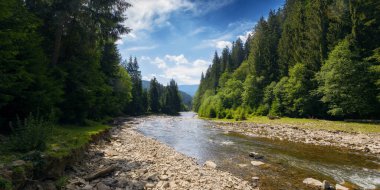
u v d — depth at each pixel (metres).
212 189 9.62
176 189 9.23
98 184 8.70
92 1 19.38
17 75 11.52
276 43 67.56
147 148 17.52
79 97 20.66
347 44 36.31
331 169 14.09
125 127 34.28
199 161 15.80
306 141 23.77
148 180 9.99
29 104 13.13
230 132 32.00
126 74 61.25
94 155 12.98
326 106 40.94
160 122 50.97
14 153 8.02
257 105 59.31
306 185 11.23
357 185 11.52
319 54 44.44
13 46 11.23
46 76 15.05
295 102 45.12
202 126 41.25
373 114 34.62
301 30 52.94
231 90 72.19
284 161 15.94
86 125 22.05
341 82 35.38
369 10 37.31
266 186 10.99
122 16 20.97
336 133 26.56
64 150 9.55
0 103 11.23
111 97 37.72
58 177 8.43
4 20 11.64
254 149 20.00
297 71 44.91
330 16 45.56
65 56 20.81
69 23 19.33
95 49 22.12
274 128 33.69
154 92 107.75
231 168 14.09
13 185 6.07
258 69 65.19
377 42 36.50
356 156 17.39
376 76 33.03
